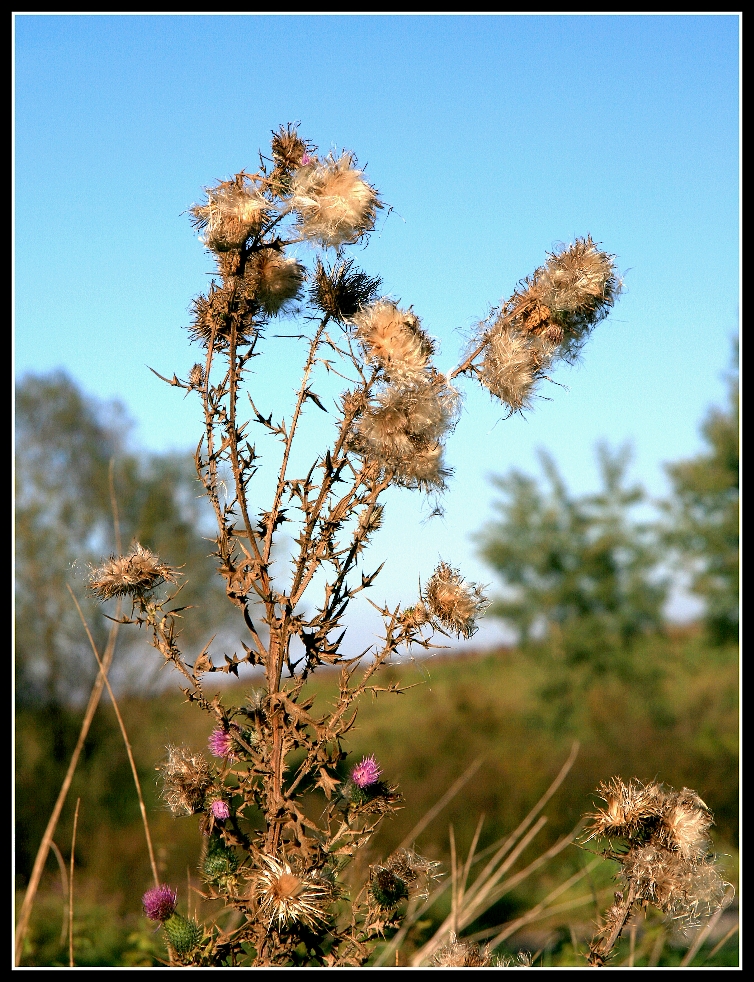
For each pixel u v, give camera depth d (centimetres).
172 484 1259
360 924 219
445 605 201
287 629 202
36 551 1164
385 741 1423
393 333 207
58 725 1084
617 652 1580
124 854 816
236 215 209
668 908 199
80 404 1273
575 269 221
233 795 211
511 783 1201
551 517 1700
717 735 1366
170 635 214
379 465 207
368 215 215
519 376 214
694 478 1609
